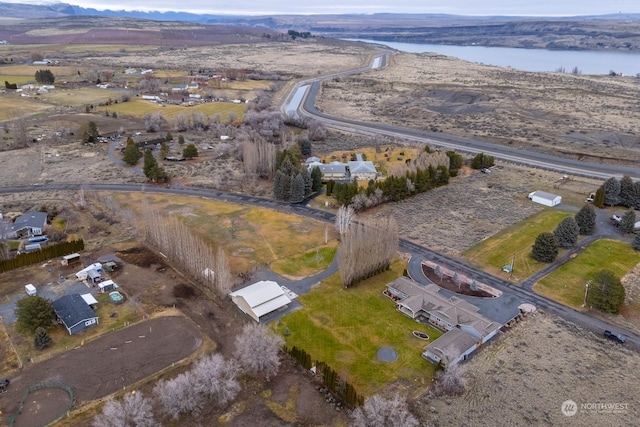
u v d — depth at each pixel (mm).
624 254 95562
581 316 76250
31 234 100812
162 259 91688
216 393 57938
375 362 65312
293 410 57250
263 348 62469
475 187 133125
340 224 100062
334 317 74938
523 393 60250
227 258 91938
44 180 133500
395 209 118188
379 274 88125
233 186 131250
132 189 127812
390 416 53281
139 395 55344
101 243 97500
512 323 74062
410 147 167875
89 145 167500
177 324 72438
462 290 83250
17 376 61375
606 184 119750
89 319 70875
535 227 107562
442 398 59281
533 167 148875
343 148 167500
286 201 121688
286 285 83562
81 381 60781
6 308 74938
